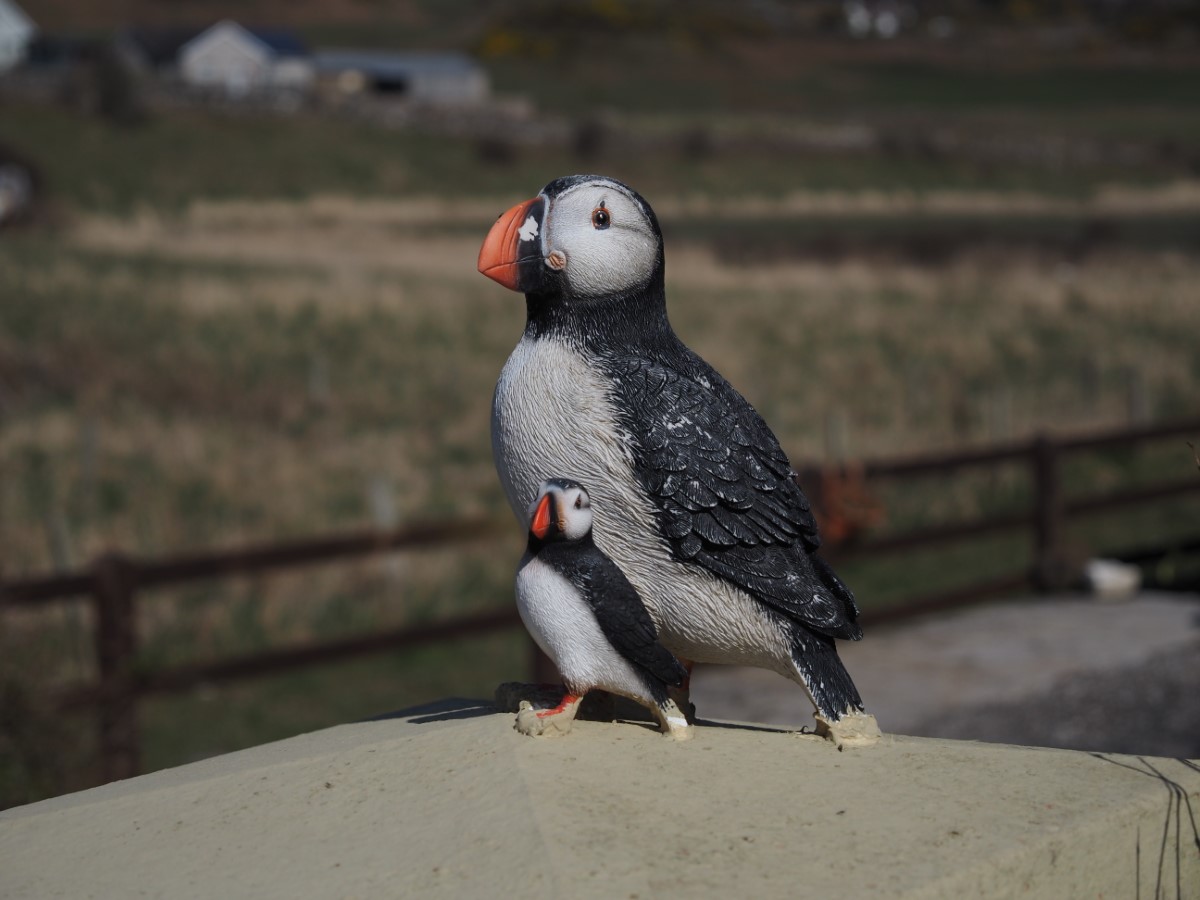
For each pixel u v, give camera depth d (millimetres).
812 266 31328
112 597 6312
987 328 22812
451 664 9156
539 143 59719
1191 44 127000
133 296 22719
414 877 2156
